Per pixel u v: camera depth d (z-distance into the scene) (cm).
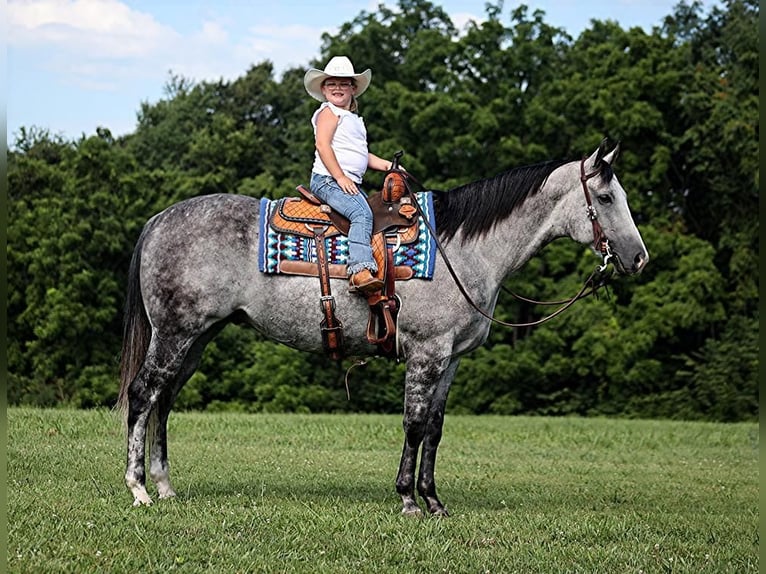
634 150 3059
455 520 711
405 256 727
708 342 2892
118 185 3173
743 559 632
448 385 770
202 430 1441
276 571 551
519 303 2991
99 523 639
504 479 1036
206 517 669
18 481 804
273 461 1088
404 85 3266
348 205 726
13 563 534
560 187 761
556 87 3122
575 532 688
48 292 2906
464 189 763
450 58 3247
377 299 716
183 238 729
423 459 760
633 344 2811
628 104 3022
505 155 3039
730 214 3009
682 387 2941
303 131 3256
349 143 753
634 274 758
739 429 1959
